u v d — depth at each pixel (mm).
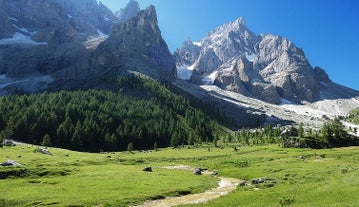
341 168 77438
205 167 117562
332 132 177500
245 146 190625
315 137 176250
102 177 79250
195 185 74500
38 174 80500
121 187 68062
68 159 115500
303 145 164875
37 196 58719
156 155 148875
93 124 196375
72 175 82312
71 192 62688
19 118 191875
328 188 45812
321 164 96000
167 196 64250
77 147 178125
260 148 167750
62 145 178375
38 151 128375
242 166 110125
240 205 46969
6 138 169250
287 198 43844
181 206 53219
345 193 41125
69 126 190375
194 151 168250
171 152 164375
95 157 130375
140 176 82875
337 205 36219
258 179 71562
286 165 98250
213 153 156375
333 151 140000
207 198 61594
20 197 57844
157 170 101125
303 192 47156
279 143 189500
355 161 100938
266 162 112375
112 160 124875
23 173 79250
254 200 48469
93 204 55531
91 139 186125
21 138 181125
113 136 189875
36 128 183500
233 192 62969
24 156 111625
